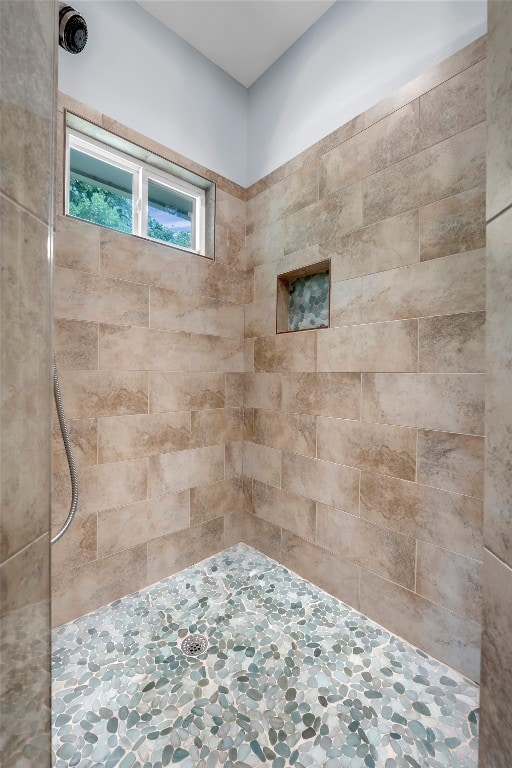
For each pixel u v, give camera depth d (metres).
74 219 1.34
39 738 0.43
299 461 1.68
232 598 1.53
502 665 0.42
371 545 1.40
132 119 1.50
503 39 0.41
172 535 1.69
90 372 1.40
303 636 1.32
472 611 1.13
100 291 1.42
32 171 0.40
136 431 1.54
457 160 1.15
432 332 1.21
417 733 0.97
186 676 1.14
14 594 0.38
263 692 1.09
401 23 1.29
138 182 1.63
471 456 1.13
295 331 1.69
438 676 1.15
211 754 0.92
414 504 1.27
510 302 0.40
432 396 1.22
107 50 1.42
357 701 1.06
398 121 1.30
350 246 1.46
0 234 0.35
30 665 0.41
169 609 1.46
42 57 0.42
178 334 1.68
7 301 0.36
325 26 1.55
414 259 1.26
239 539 1.98
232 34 1.64
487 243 0.45
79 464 1.38
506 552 0.41
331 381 1.54
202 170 1.75
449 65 1.17
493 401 0.44
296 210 1.68
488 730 0.44
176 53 1.64
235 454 1.95
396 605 1.33
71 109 1.33
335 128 1.51
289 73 1.71
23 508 0.39
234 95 1.88
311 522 1.63
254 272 1.90
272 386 1.80
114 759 0.90
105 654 1.23
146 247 1.56
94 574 1.44
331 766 0.89
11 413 0.37
